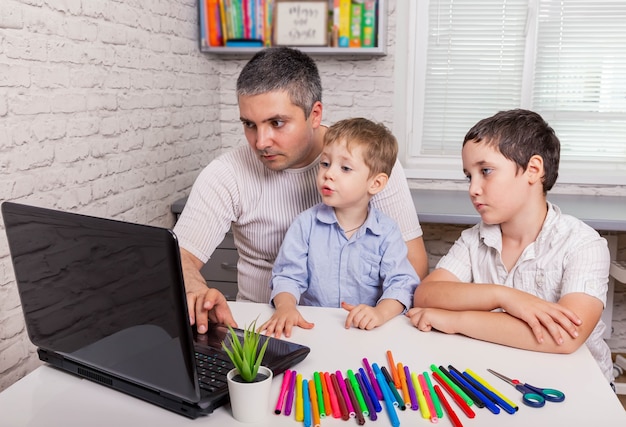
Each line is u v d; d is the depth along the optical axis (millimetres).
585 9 2832
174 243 732
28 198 1588
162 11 2383
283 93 1367
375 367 1005
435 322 1169
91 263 840
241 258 1727
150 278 774
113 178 2043
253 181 1598
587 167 2988
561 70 2920
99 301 862
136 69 2178
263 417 863
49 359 1031
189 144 2711
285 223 1601
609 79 2893
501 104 2994
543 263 1298
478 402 896
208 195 1604
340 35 2752
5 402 919
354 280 1419
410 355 1074
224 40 2797
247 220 1615
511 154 1258
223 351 1046
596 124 2947
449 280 1385
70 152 1778
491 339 1122
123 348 867
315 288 1430
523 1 2859
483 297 1181
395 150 1438
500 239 1366
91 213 1912
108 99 1987
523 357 1068
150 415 877
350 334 1171
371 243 1402
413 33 2973
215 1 2744
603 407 896
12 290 1552
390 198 1631
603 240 1277
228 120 3092
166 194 2492
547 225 1305
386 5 2834
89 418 870
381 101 2996
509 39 2912
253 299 1693
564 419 862
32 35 1579
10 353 1550
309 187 1594
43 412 889
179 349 792
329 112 3031
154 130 2352
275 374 977
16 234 933
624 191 2889
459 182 3018
